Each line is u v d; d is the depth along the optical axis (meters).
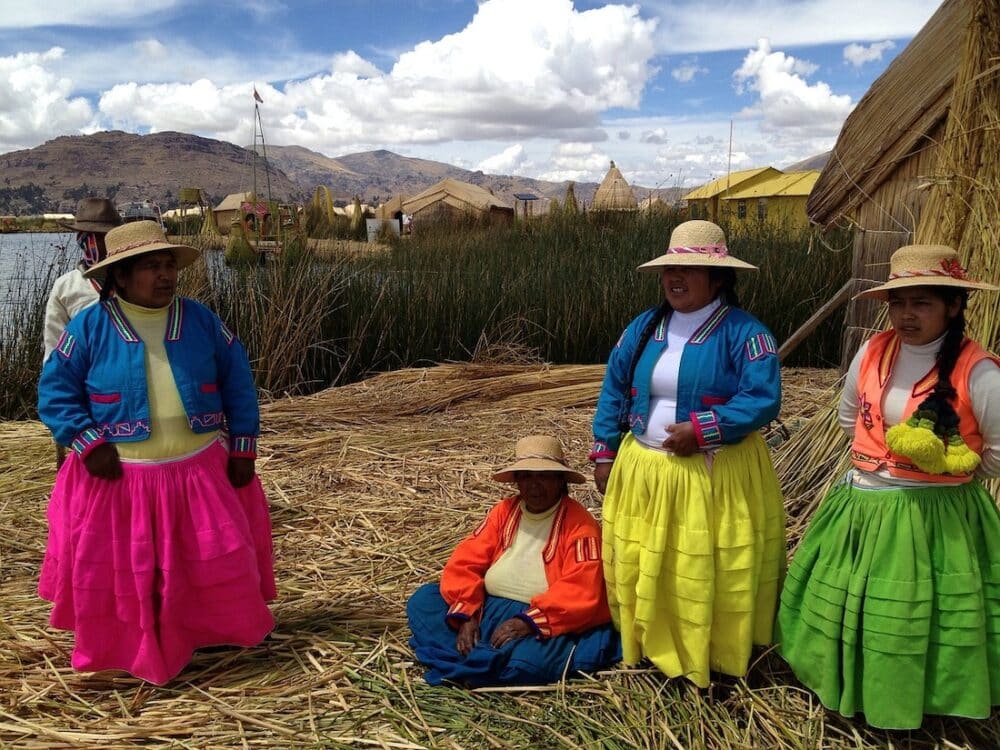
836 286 7.95
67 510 2.55
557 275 8.72
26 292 6.58
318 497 4.34
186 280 6.87
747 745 2.25
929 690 2.12
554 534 2.73
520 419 5.93
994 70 2.89
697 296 2.38
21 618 3.04
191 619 2.61
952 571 2.09
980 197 2.98
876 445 2.21
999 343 2.94
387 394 6.50
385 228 21.41
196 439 2.60
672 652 2.44
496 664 2.57
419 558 3.57
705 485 2.35
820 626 2.24
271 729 2.39
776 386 2.28
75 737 2.35
